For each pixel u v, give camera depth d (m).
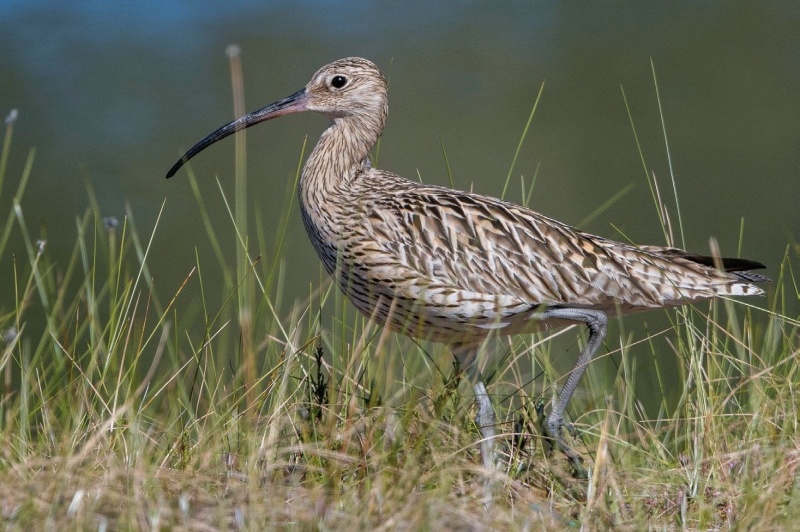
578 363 14.67
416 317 14.87
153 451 13.30
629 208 30.94
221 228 30.75
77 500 10.77
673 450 15.18
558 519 12.16
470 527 11.17
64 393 14.06
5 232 15.59
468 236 14.82
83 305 19.81
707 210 30.27
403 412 13.62
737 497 12.41
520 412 14.52
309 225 15.62
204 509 11.31
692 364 15.05
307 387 14.08
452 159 33.38
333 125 16.34
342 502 11.73
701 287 15.19
